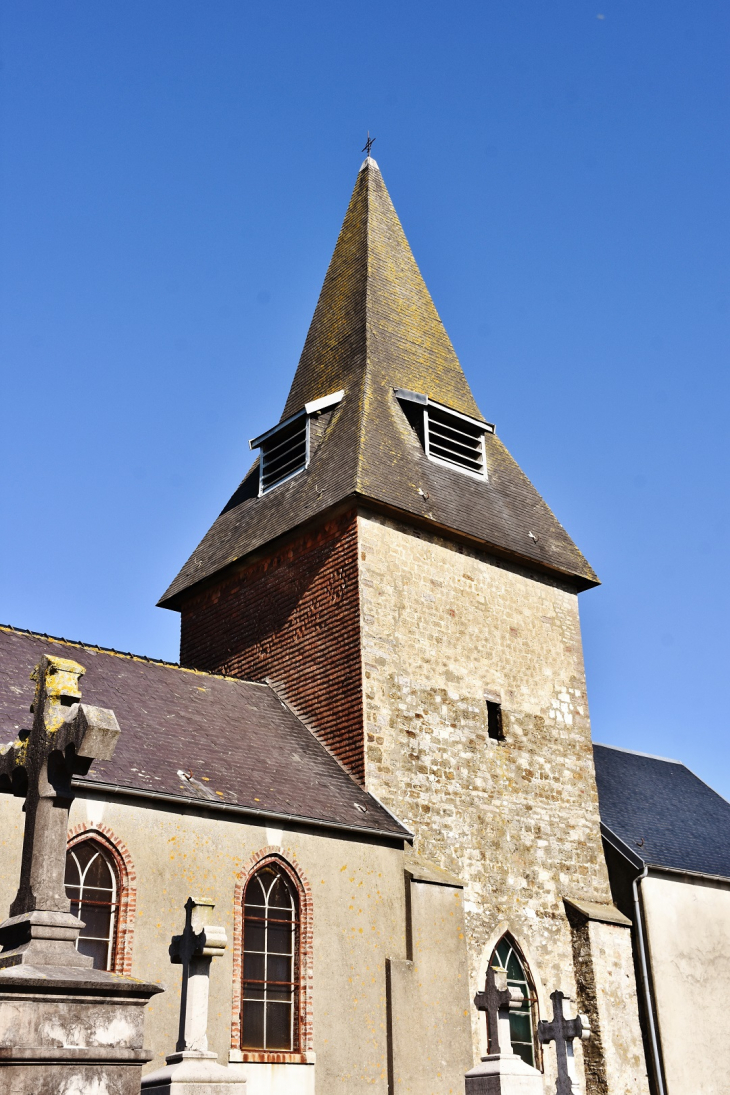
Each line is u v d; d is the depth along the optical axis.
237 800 17.78
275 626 24.14
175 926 16.31
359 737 21.12
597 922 22.88
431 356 28.02
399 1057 17.91
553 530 27.16
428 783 21.66
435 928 19.38
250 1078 16.31
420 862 20.27
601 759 30.16
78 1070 7.75
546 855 23.23
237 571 25.80
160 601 27.30
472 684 23.45
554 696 25.12
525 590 25.62
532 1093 14.91
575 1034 17.52
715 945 25.39
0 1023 7.57
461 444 26.44
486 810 22.47
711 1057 23.84
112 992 8.04
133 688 20.23
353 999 17.94
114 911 15.98
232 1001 16.55
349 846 19.06
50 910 8.79
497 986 15.65
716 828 29.19
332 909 18.31
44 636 20.67
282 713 22.52
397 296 28.45
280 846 18.05
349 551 22.77
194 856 16.97
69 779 9.39
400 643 22.47
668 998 23.64
